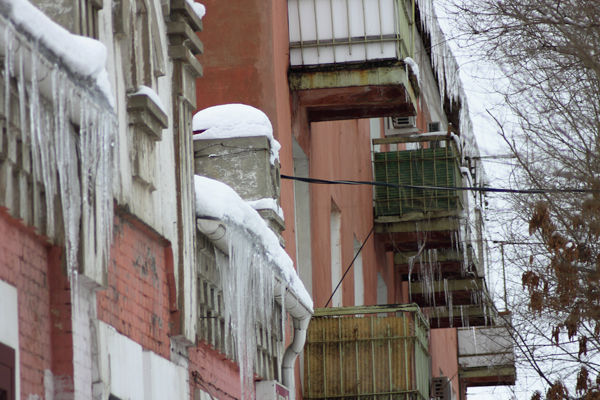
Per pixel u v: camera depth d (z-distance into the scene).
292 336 19.55
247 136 17.30
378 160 32.12
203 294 13.99
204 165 17.22
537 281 21.20
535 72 21.27
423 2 28.72
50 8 9.37
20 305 8.38
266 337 17.05
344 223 28.84
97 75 8.78
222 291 14.94
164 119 11.73
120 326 10.53
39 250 8.87
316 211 25.16
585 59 19.89
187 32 13.20
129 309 10.89
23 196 8.41
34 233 8.66
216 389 14.70
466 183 32.78
